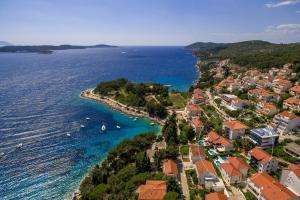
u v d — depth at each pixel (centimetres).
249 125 12338
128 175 8419
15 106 17500
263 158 8550
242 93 17512
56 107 17688
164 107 16400
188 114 14500
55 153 11006
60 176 9312
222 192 7338
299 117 11550
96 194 7519
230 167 8162
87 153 11100
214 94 19162
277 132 11212
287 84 17012
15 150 11088
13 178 9094
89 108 17750
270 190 6725
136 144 10669
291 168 7650
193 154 9312
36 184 8806
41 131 13262
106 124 14762
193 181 8162
